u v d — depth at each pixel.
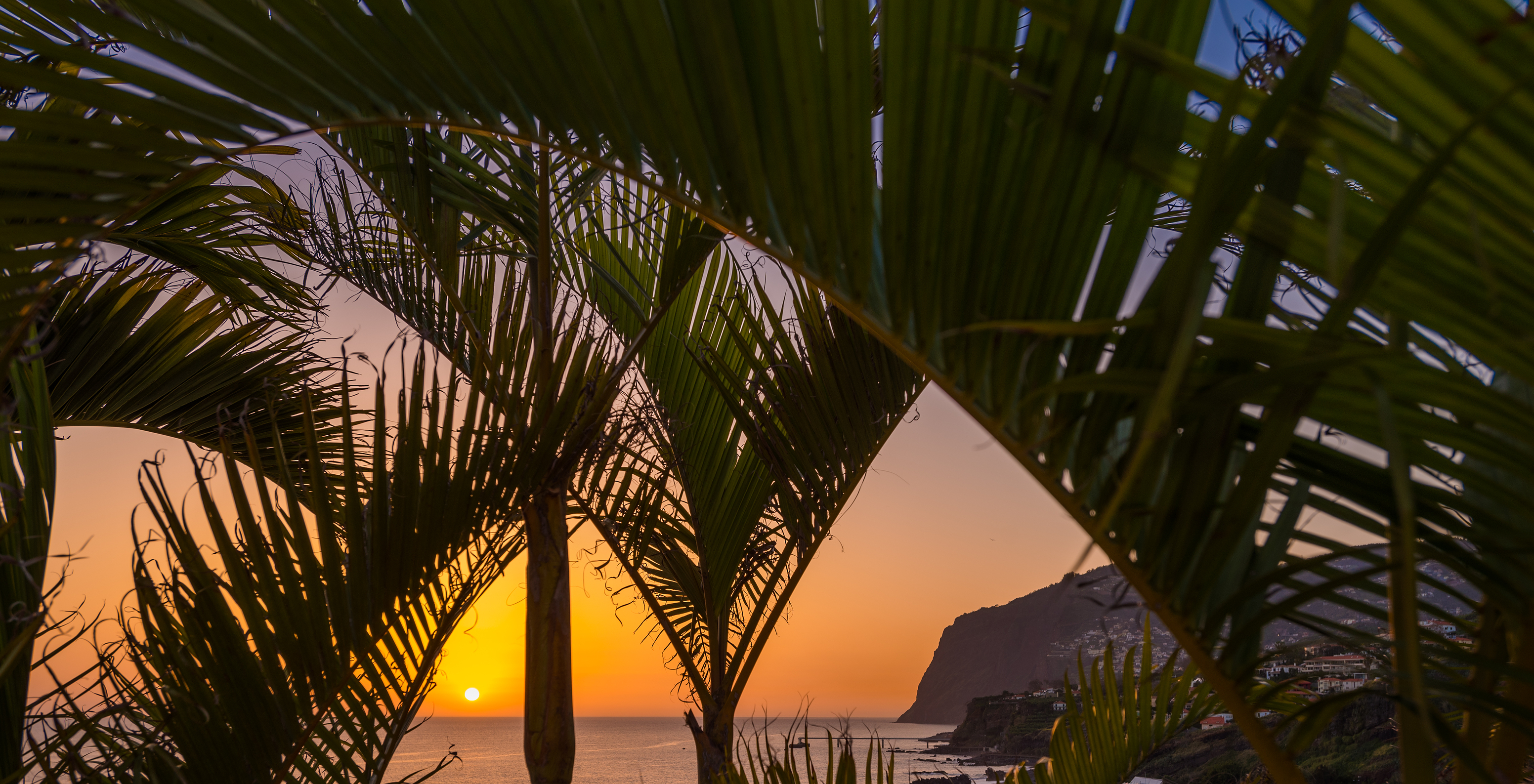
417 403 1.22
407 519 1.21
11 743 1.02
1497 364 0.53
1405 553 0.42
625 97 0.74
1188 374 0.55
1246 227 0.58
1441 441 0.57
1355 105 0.67
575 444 1.77
